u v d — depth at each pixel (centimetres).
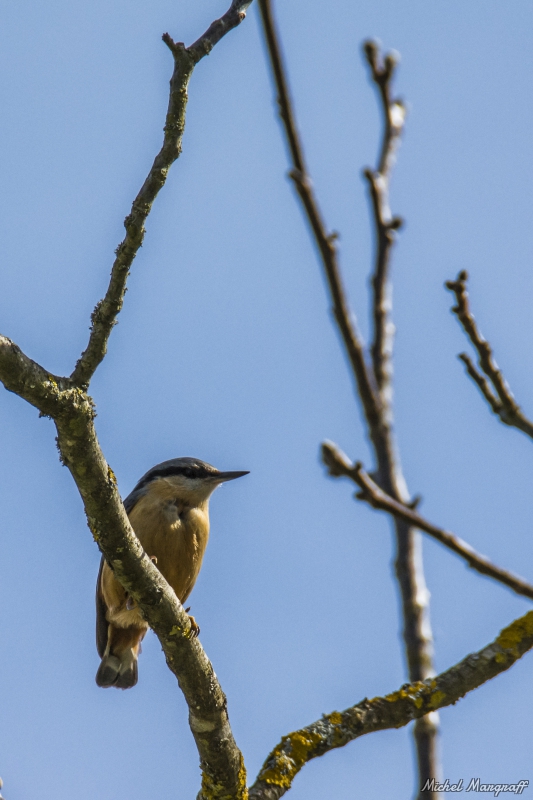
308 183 535
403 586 843
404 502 727
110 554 842
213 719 878
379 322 734
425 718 838
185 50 775
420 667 832
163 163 770
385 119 694
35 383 747
